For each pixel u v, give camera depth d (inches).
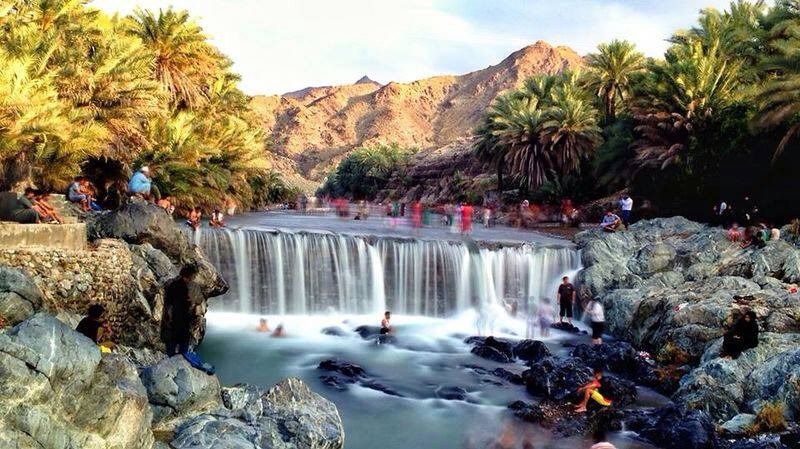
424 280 1024.9
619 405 595.5
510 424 556.1
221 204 1665.8
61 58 1035.3
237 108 2199.8
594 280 999.0
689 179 1617.9
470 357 775.1
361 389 645.3
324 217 1860.2
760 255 901.8
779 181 1370.6
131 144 1232.8
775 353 589.6
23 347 299.9
